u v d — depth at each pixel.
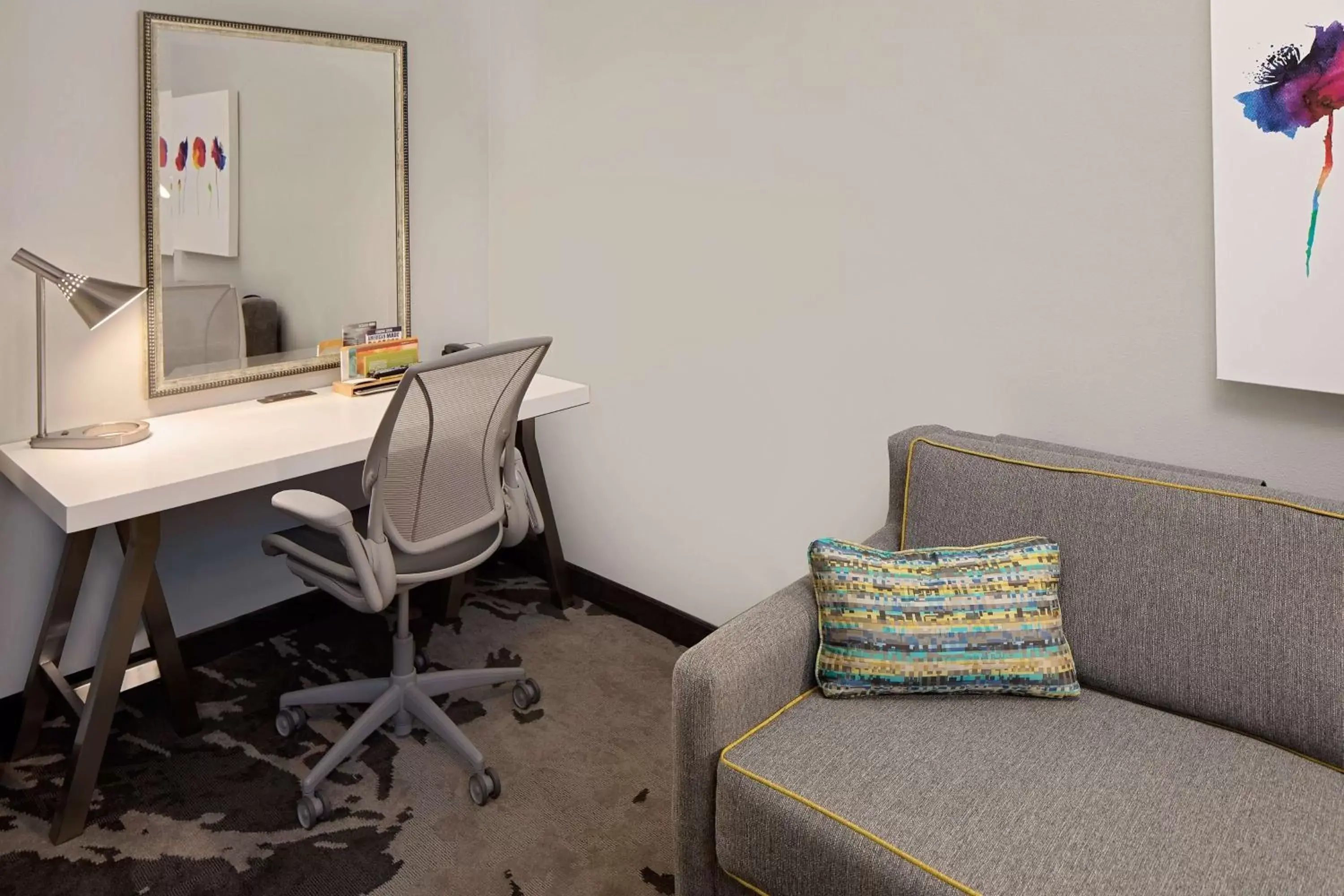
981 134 2.02
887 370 2.27
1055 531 1.77
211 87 2.46
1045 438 2.05
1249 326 1.72
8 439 2.29
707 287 2.57
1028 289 2.02
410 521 2.11
